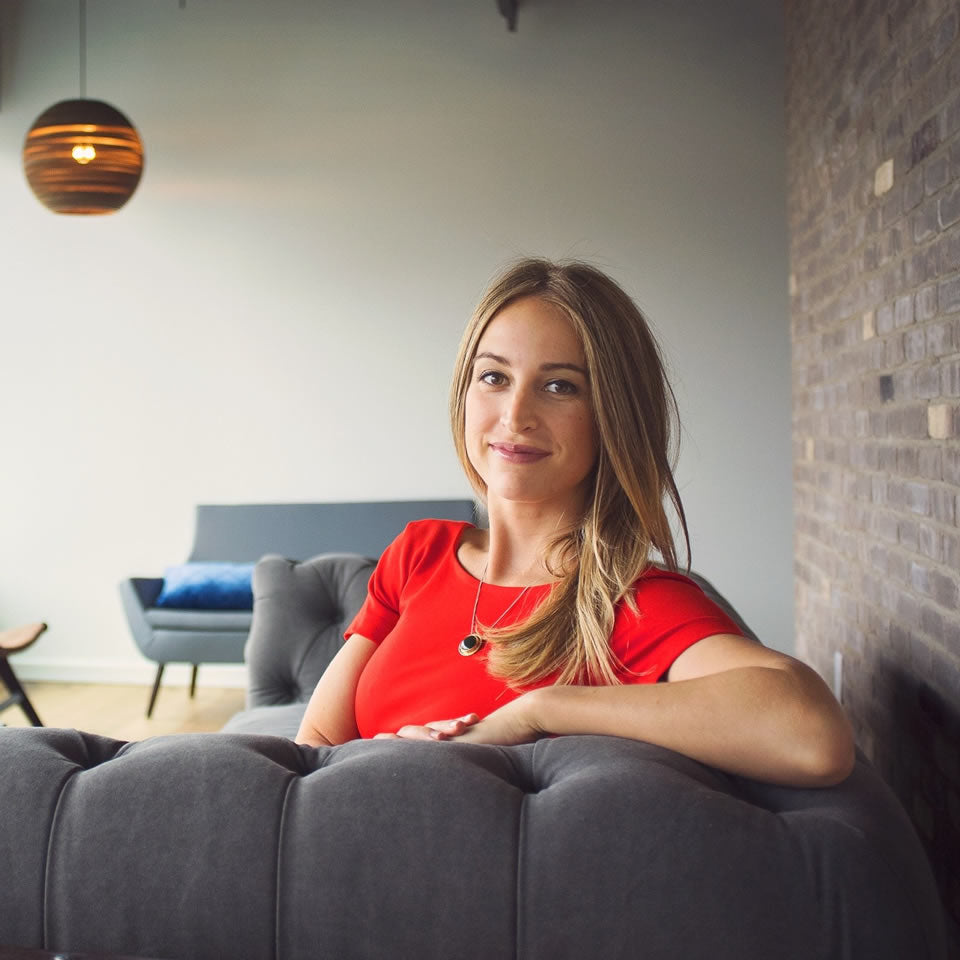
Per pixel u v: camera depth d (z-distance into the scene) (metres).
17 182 5.27
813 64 3.79
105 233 5.24
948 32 1.98
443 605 1.32
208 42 5.15
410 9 5.05
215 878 0.91
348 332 5.16
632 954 0.86
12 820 0.95
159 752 0.98
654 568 1.22
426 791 0.91
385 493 5.17
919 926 0.86
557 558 1.26
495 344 1.26
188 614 4.45
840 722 0.97
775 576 4.95
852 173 2.99
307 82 5.12
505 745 1.08
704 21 4.89
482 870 0.88
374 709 1.32
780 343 4.91
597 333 1.23
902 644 2.37
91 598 5.34
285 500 5.22
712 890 0.86
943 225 2.01
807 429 4.03
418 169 5.08
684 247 4.95
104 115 4.09
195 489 5.26
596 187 4.98
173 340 5.24
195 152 5.18
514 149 5.02
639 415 1.24
